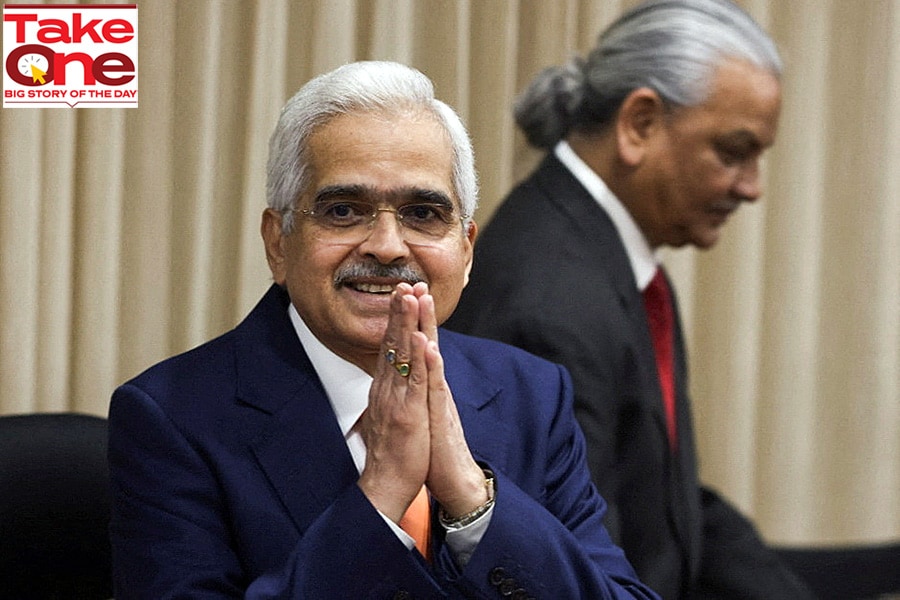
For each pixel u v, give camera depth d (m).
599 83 6.59
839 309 10.06
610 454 6.00
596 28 9.00
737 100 6.44
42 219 7.48
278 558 4.16
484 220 8.62
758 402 9.94
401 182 4.12
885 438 10.20
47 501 5.43
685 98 6.44
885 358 10.13
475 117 8.63
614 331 6.11
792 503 10.02
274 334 4.51
